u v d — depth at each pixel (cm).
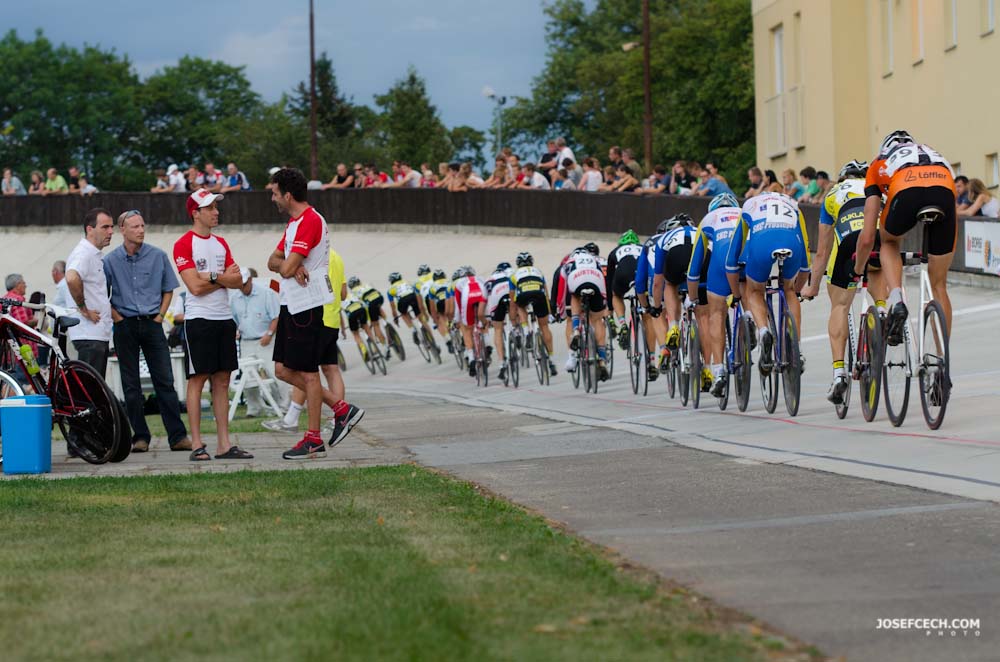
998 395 1984
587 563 952
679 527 1128
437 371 4472
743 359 2106
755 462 1534
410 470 1609
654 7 16450
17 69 17375
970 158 5256
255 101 19500
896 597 840
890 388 1730
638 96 12988
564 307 3083
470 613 784
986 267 3859
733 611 805
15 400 1688
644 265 2542
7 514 1262
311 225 1795
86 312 1956
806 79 6662
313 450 1838
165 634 748
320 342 1819
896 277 1628
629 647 709
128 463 1817
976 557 945
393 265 6538
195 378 1839
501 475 1555
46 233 7919
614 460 1653
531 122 16812
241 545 1055
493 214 6638
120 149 17925
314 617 777
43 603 841
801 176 4762
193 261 1820
